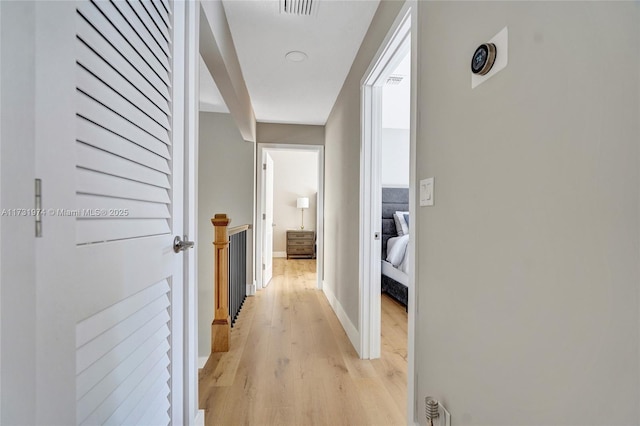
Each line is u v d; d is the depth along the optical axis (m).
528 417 0.68
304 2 1.77
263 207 4.21
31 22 0.46
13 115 0.45
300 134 4.17
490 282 0.81
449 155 1.02
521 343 0.71
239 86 2.50
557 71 0.61
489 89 0.82
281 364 2.01
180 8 1.10
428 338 1.15
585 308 0.56
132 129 0.76
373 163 2.11
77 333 0.57
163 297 0.98
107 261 0.67
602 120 0.52
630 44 0.48
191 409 1.22
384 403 1.60
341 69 2.59
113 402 0.70
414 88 1.26
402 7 1.41
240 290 3.26
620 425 0.50
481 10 0.86
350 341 2.40
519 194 0.71
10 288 0.45
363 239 2.10
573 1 0.58
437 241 1.09
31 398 0.48
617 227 0.50
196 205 1.29
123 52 0.71
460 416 0.94
